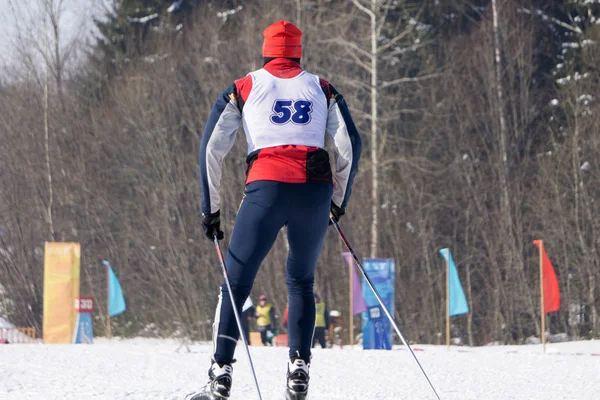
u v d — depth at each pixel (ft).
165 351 110.63
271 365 87.51
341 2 377.30
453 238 351.25
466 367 91.76
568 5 381.81
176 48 382.63
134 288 350.84
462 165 354.95
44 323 187.42
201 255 337.72
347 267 336.08
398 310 337.72
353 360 98.68
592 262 320.91
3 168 358.64
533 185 344.90
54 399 57.16
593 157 335.06
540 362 101.50
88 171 366.22
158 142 351.05
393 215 346.95
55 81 376.89
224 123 45.50
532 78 378.12
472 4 397.60
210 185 45.57
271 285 323.57
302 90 45.60
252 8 386.73
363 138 357.61
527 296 328.08
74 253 187.42
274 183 44.21
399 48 344.90
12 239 352.28
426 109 360.89
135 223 361.51
